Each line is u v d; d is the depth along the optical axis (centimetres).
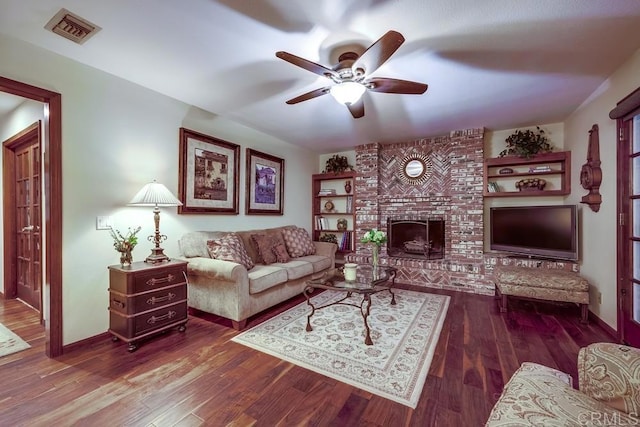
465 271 404
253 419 151
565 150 380
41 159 281
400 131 432
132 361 210
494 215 409
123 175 266
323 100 311
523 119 377
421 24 183
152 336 252
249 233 389
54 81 220
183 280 263
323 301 356
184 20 180
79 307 234
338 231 562
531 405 92
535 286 300
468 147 420
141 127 280
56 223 221
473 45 207
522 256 388
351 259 498
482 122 388
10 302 341
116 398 167
